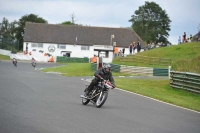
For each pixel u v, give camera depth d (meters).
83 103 17.06
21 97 18.19
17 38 134.88
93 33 105.56
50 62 87.62
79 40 104.00
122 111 15.79
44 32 105.56
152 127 12.40
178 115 16.53
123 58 55.19
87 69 50.69
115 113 14.95
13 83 26.39
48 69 54.31
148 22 119.00
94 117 13.44
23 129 10.30
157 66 50.12
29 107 14.84
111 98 21.05
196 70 38.38
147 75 44.97
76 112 14.37
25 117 12.34
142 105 18.92
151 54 57.25
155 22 118.88
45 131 10.26
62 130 10.56
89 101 16.97
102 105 17.44
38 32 105.25
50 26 107.25
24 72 43.00
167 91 28.73
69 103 17.12
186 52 55.97
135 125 12.47
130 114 15.09
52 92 21.81
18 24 135.50
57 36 104.81
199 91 26.81
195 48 56.97
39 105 15.66
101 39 104.12
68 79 34.50
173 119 14.98
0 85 24.16
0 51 96.12
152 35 117.38
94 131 10.77
